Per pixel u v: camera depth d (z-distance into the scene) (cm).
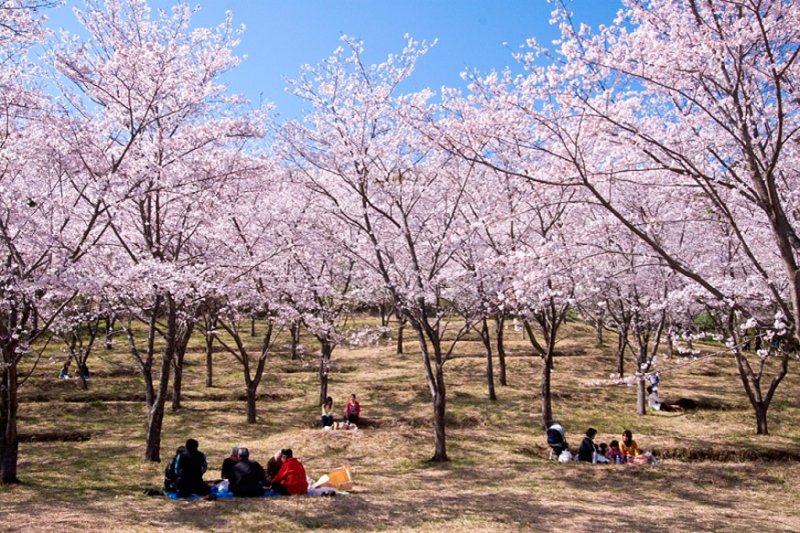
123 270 1246
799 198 1148
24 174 1363
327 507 1020
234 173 1455
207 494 1098
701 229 1670
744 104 844
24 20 1047
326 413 1892
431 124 1098
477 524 928
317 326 1805
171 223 1639
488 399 2239
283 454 1188
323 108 1514
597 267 1521
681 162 926
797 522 1000
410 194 1606
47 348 3061
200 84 1392
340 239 1630
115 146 1362
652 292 1864
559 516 990
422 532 884
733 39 796
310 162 1575
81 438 1767
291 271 1908
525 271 1112
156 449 1450
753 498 1180
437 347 1546
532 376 2625
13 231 1216
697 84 949
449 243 1517
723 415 2012
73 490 1173
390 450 1600
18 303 1171
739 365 1839
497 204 1508
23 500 1077
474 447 1653
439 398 1538
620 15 915
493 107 1211
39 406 2092
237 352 3133
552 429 1575
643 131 1014
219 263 1484
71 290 1170
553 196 1437
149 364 1563
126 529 867
